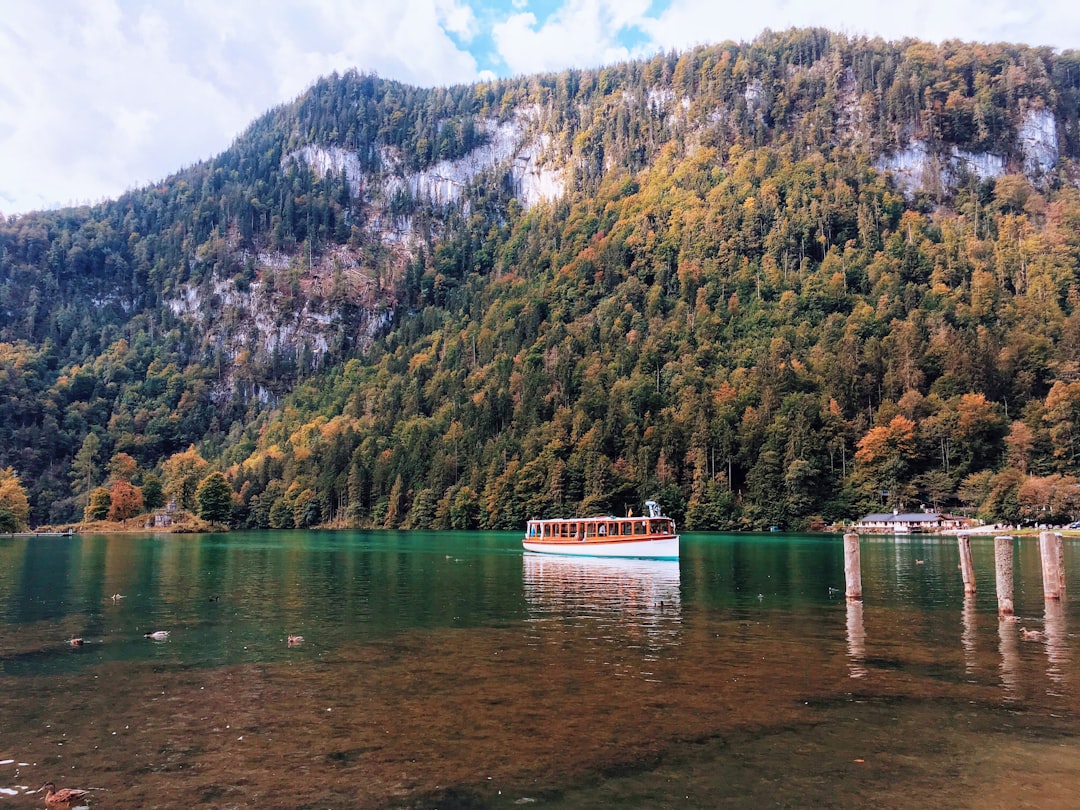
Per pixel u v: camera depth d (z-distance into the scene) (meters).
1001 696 25.27
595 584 61.84
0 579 66.50
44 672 29.20
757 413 194.62
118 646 34.50
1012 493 152.00
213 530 199.88
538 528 107.00
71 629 39.38
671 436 191.25
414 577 68.62
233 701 24.81
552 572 73.56
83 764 19.12
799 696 25.30
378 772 18.55
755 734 21.41
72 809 16.38
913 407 186.00
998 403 186.75
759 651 32.69
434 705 24.23
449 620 42.16
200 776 18.31
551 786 17.72
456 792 17.38
